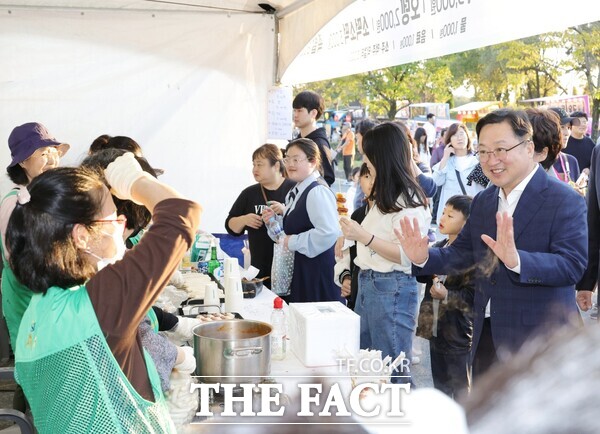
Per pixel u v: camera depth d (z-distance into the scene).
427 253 2.13
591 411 0.16
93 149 2.92
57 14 4.45
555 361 0.18
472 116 11.59
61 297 1.12
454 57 13.52
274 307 2.25
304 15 4.39
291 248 3.03
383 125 2.42
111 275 1.11
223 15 4.77
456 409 0.19
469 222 2.16
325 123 14.48
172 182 4.83
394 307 2.40
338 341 1.93
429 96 14.99
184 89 4.77
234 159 4.93
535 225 1.89
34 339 1.12
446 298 2.36
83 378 1.08
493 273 1.93
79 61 4.53
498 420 0.17
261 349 1.67
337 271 3.04
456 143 5.02
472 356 2.02
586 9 2.01
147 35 4.66
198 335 1.69
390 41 3.26
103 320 1.09
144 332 1.51
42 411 1.13
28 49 4.42
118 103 4.65
